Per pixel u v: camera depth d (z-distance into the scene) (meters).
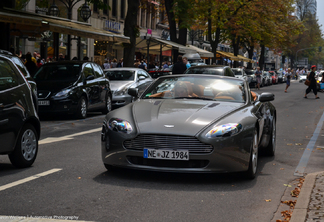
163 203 4.98
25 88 6.99
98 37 17.45
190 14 30.53
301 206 4.87
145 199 5.11
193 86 7.43
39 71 14.54
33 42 26.61
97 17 38.25
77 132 11.03
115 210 4.66
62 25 15.60
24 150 6.75
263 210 4.85
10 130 6.41
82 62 14.96
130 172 6.48
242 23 41.41
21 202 4.86
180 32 32.28
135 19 23.92
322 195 5.25
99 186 5.64
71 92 13.66
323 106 21.80
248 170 6.12
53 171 6.49
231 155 5.80
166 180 6.06
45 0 26.31
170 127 5.80
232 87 7.42
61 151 8.27
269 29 48.91
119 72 18.53
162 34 54.53
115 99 17.16
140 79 18.23
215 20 37.06
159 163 5.84
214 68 18.06
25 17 14.10
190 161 5.79
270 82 51.22
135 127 5.89
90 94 14.71
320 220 4.34
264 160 7.94
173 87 7.43
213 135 5.75
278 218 4.58
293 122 14.63
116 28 42.28
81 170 6.59
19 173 6.37
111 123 6.09
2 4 17.48
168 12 32.28
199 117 6.05
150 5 38.12
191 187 5.73
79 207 4.72
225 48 81.50
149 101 6.95
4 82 6.53
